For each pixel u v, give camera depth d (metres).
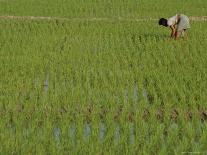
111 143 30.75
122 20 70.00
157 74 44.09
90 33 60.41
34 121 33.56
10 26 64.19
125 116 34.88
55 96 38.59
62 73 44.78
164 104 37.16
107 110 36.16
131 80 43.03
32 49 52.53
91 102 37.88
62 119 34.19
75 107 36.66
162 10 78.06
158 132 31.81
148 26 65.25
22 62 47.31
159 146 30.62
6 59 48.31
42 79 43.19
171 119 35.19
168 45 54.41
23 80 42.78
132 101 37.97
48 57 49.94
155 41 56.12
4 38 57.31
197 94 39.22
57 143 30.73
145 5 81.94
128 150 29.39
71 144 30.14
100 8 79.38
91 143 30.22
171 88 40.12
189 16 74.19
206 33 61.09
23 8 77.75
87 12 76.06
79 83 41.88
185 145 30.11
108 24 66.00
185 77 43.19
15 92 39.56
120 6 81.25
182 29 55.16
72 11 76.38
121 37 58.97
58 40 57.12
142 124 33.25
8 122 34.25
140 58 50.03
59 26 64.62
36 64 47.25
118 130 33.38
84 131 33.19
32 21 67.88
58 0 85.62
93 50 53.22
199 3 84.81
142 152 29.28
